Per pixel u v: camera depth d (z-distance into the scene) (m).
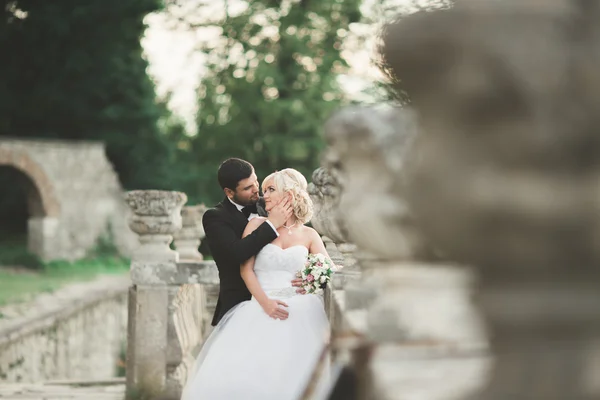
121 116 37.09
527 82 0.92
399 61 1.03
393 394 1.15
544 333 0.96
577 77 0.92
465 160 0.97
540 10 0.93
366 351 1.35
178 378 7.83
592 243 0.94
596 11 0.94
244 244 5.26
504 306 0.97
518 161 0.94
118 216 35.16
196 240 10.02
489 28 0.94
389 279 1.28
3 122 37.06
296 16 32.31
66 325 16.52
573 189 0.93
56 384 10.32
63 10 36.03
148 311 7.83
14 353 12.80
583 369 0.94
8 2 35.97
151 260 7.86
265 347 5.14
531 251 0.95
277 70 32.06
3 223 37.09
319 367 3.99
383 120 1.28
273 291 5.31
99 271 31.19
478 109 0.95
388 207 1.26
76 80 36.72
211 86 33.38
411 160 1.09
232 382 5.09
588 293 0.95
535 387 0.96
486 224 0.96
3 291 20.34
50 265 31.17
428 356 1.14
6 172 36.50
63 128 37.62
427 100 1.01
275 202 5.34
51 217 33.16
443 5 1.01
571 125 0.92
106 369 21.02
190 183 35.00
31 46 36.06
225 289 5.54
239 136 33.00
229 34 32.81
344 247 4.51
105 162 34.88
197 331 9.27
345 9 32.66
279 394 5.05
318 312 5.30
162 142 38.00
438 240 1.03
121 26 37.00
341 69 32.84
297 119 31.73
